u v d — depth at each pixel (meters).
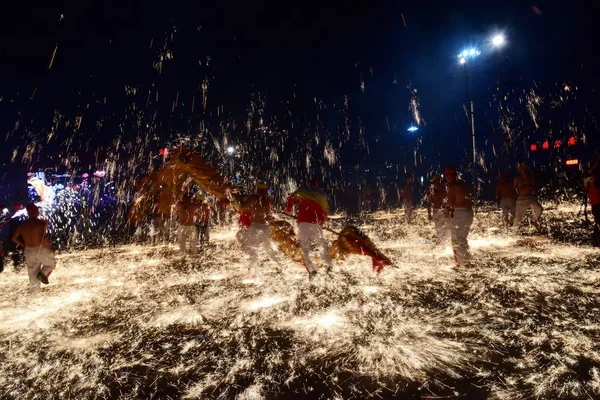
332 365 3.95
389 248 11.09
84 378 3.98
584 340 4.18
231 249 12.91
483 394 3.31
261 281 7.71
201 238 14.41
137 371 4.07
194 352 4.45
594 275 6.76
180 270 9.59
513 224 13.09
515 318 4.91
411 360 3.95
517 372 3.62
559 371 3.59
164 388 3.71
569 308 5.17
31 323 5.82
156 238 17.41
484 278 6.95
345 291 6.55
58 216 23.34
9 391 3.81
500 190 13.67
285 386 3.62
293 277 7.92
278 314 5.55
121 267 10.57
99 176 28.23
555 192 27.95
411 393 3.39
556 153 29.84
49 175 27.11
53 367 4.27
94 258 12.90
